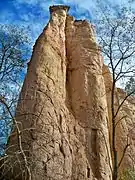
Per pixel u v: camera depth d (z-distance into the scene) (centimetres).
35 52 2602
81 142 2353
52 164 2064
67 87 2706
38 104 2259
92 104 2570
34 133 2114
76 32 3059
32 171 1948
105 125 2523
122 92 3164
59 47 2761
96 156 2336
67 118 2417
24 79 2475
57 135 2203
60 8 3117
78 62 2817
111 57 1958
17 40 2155
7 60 2089
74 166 2205
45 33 2744
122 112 2931
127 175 2475
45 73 2483
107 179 2272
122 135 2758
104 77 2998
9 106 1588
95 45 2961
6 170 1798
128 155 2675
